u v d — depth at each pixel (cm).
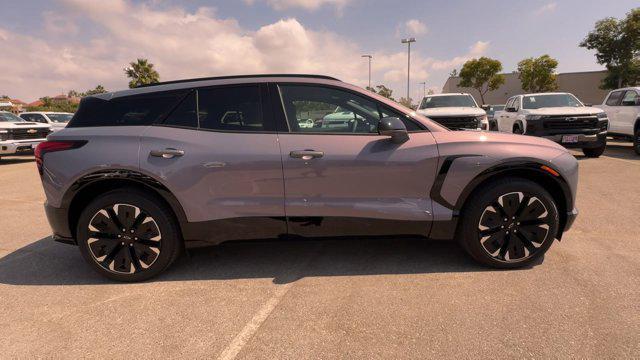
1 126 1060
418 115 310
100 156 291
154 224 298
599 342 211
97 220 298
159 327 240
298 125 302
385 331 228
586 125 866
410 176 296
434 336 222
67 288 299
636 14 3544
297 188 295
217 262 341
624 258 320
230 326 239
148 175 290
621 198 520
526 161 294
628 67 3625
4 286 304
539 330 224
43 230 453
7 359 212
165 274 320
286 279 304
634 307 244
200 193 295
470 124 923
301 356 208
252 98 306
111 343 225
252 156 292
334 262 334
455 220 301
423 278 296
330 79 314
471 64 4591
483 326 229
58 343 226
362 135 299
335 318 244
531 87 4491
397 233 305
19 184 773
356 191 297
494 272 303
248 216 297
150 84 321
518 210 299
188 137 296
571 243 357
